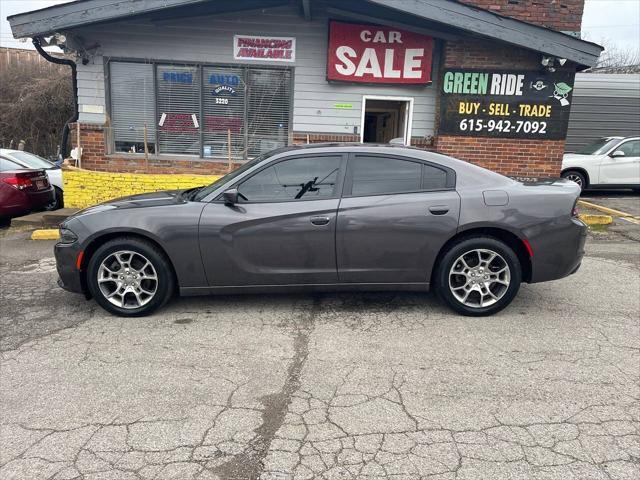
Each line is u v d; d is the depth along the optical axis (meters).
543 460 2.54
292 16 9.05
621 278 5.66
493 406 3.04
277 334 4.11
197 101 9.38
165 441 2.71
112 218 4.34
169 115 9.41
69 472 2.46
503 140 9.15
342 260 4.33
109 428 2.83
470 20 8.10
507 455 2.58
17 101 20.28
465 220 4.27
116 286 4.47
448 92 9.00
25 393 3.21
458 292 4.49
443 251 4.39
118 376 3.42
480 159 9.21
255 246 4.30
